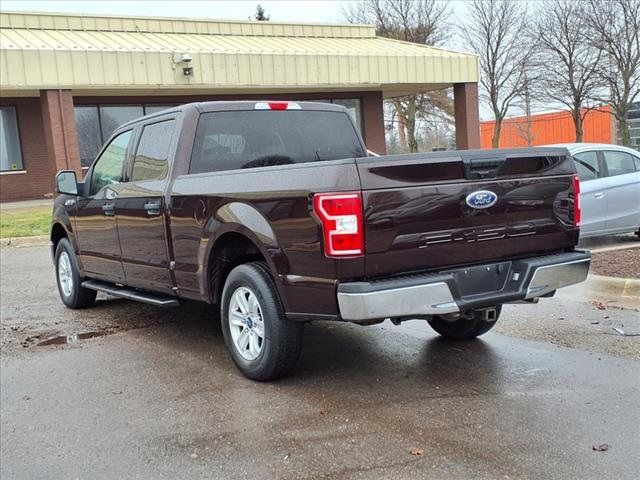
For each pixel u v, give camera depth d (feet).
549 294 14.90
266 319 14.57
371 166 12.69
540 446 11.49
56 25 66.23
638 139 86.69
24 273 31.89
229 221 14.97
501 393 14.06
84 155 67.87
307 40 79.66
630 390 13.93
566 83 90.89
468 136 78.48
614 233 31.83
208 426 13.03
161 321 21.85
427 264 13.39
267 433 12.53
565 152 15.42
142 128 19.75
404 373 15.60
